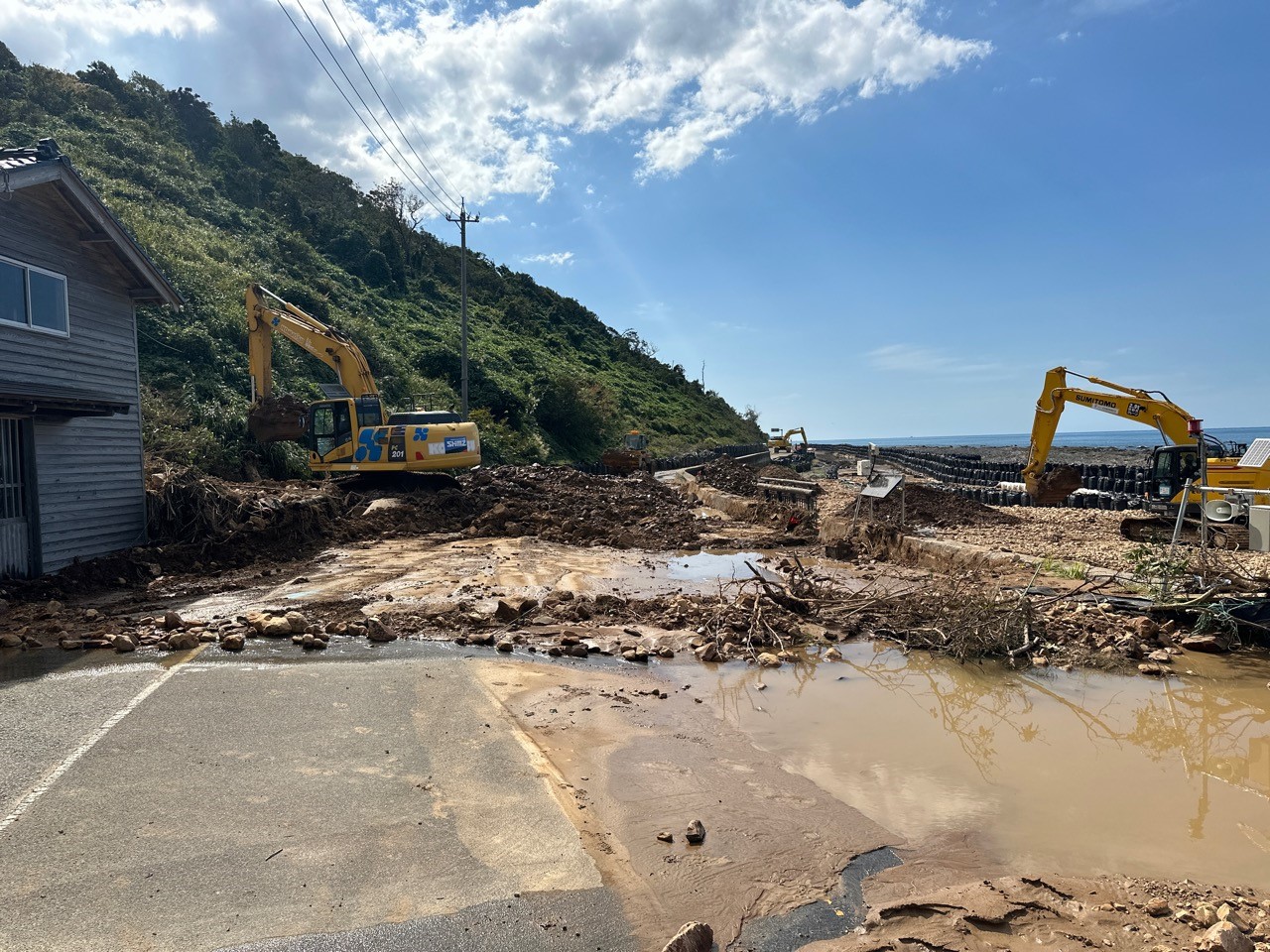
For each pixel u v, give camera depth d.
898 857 4.20
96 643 7.43
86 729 5.24
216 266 30.48
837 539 16.59
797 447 52.47
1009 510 21.42
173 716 5.51
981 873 4.05
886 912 3.59
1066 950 3.35
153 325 23.70
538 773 4.79
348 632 8.24
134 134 41.09
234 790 4.39
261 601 9.59
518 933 3.27
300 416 18.38
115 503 11.52
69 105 40.16
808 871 3.99
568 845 3.98
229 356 24.80
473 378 41.28
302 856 3.74
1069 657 8.11
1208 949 3.27
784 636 8.89
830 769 5.38
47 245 10.22
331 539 14.84
